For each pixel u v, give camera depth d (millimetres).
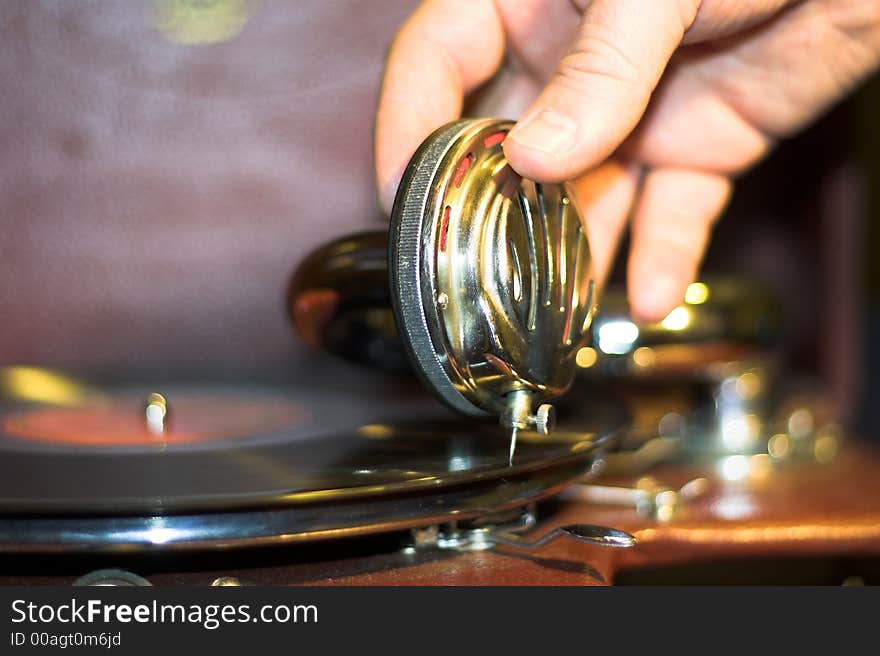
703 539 633
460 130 549
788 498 725
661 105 843
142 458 599
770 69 823
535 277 541
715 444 858
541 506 683
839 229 1093
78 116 1076
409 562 547
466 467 514
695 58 825
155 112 1085
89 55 1071
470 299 517
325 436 656
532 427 548
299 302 727
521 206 545
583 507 688
